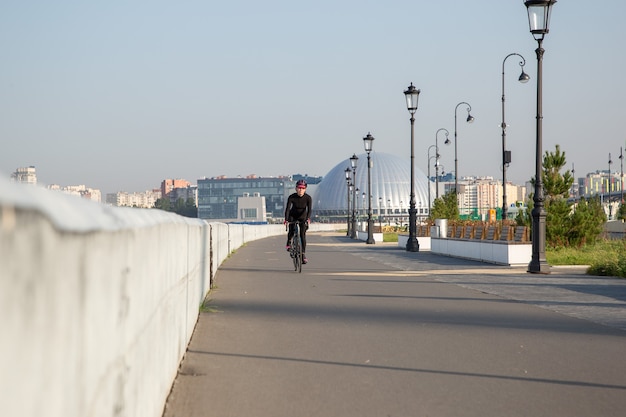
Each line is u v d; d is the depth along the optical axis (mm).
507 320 11273
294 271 22578
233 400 5980
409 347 8680
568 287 17234
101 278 2951
